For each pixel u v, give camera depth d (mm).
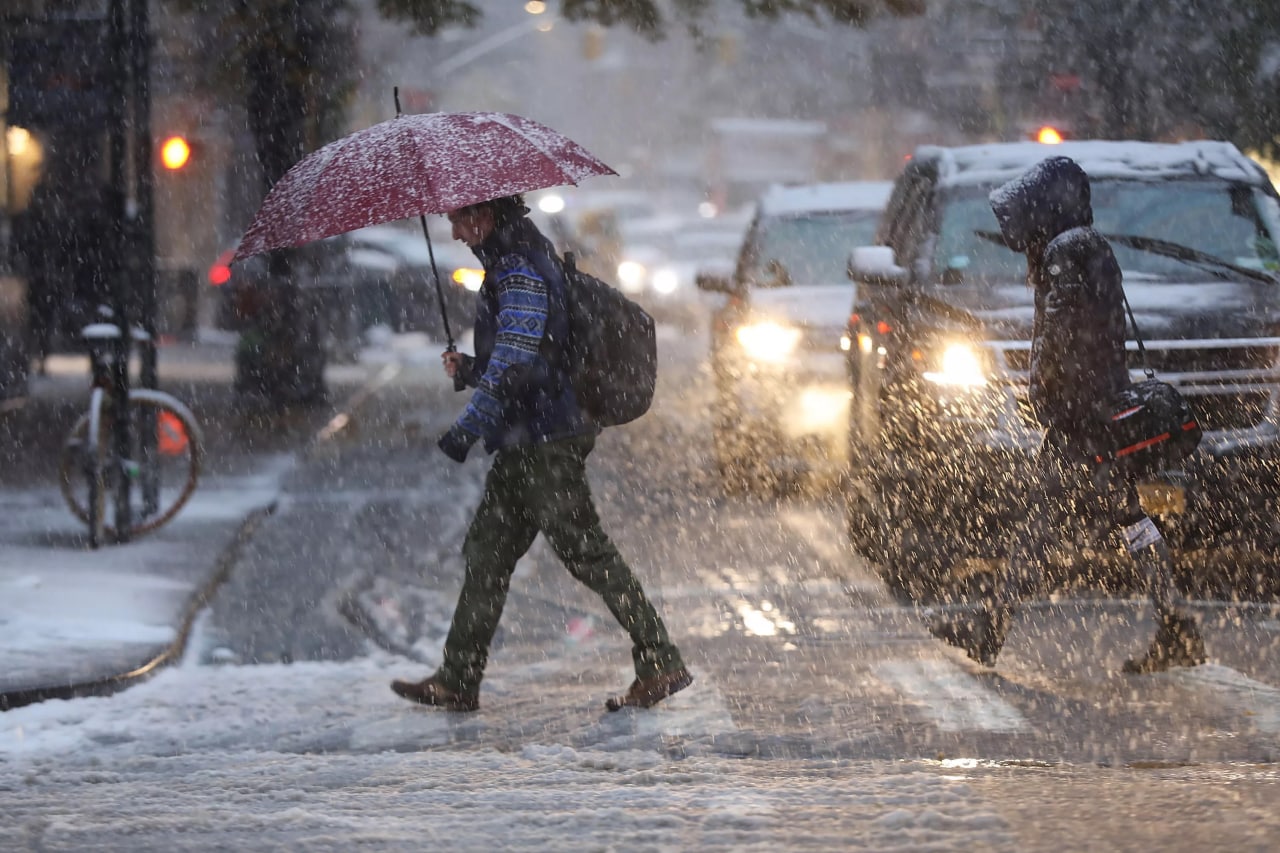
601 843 13164
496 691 22797
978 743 19266
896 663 23797
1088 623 26062
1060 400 22719
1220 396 27406
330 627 27984
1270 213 31922
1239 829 13711
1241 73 54938
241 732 20766
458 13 52406
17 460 47812
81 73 35906
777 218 46375
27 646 25141
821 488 41938
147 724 21406
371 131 20594
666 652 21219
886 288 32062
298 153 56406
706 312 108125
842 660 24094
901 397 29656
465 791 16344
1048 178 22641
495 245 20719
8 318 58312
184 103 94250
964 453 27844
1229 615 26625
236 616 28984
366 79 82188
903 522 29172
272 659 25984
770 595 29250
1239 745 18844
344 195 19922
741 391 41875
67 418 57000
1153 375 23297
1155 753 18594
